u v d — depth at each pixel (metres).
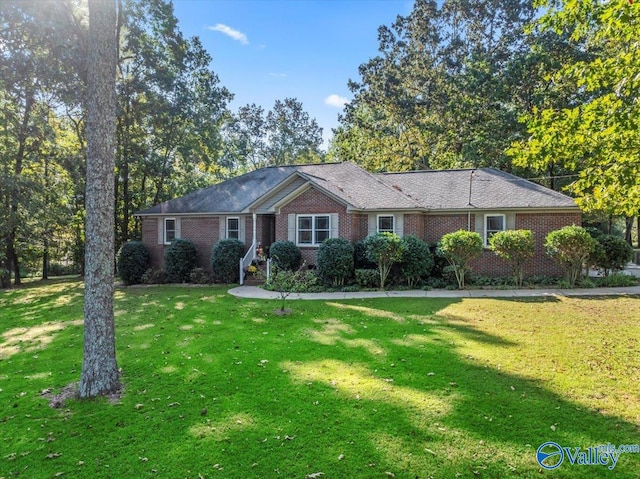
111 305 6.46
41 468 4.40
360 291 15.34
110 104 6.31
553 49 24.42
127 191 27.78
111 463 4.44
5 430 5.27
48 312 13.45
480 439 4.57
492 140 26.17
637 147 5.66
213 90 29.67
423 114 32.12
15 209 20.75
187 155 28.52
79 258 28.61
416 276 15.89
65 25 19.38
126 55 25.08
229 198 21.86
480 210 17.16
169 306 13.35
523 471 3.99
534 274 16.72
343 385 6.23
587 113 5.97
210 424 5.21
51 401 6.12
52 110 24.22
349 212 17.16
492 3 30.94
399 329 9.38
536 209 16.48
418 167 33.66
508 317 10.23
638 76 5.09
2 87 19.98
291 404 5.66
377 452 4.40
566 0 6.41
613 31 5.86
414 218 17.20
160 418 5.43
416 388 6.00
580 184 6.55
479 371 6.57
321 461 4.29
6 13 18.64
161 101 25.84
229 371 7.06
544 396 5.58
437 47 33.81
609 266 15.72
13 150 22.44
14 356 8.46
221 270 18.92
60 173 25.59
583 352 7.31
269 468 4.21
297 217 18.11
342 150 38.03
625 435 4.55
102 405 5.90
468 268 15.88
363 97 34.47
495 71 27.66
